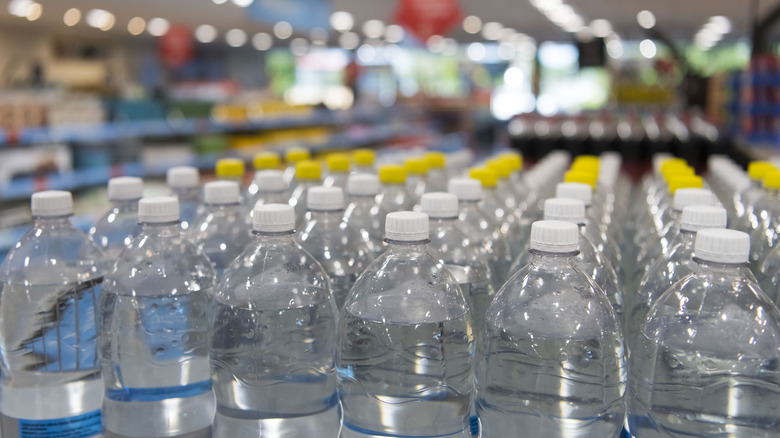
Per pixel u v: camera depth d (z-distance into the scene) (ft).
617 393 2.89
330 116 25.62
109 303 3.38
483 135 36.04
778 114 11.52
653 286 3.33
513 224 4.62
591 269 3.36
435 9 14.32
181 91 32.37
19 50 32.01
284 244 3.38
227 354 3.23
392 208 4.54
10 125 12.64
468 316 3.13
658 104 14.55
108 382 3.40
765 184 3.75
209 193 3.87
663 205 4.50
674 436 2.76
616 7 19.06
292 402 3.29
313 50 44.96
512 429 2.96
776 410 2.58
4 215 11.62
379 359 3.12
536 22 25.45
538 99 32.48
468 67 45.37
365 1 22.04
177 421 3.42
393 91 44.55
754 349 2.62
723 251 2.49
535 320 2.95
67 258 3.65
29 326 3.60
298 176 4.50
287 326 3.26
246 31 32.35
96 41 36.47
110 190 3.93
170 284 3.42
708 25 22.48
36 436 3.44
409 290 3.16
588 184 4.27
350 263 3.71
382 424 3.14
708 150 10.78
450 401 3.12
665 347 2.77
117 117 16.17
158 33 33.22
